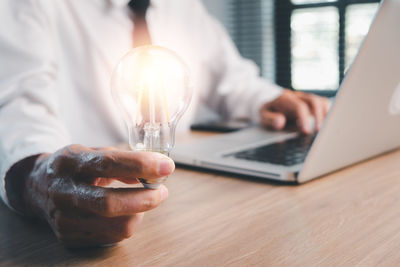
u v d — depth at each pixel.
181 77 0.39
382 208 0.44
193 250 0.35
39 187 0.40
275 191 0.52
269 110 1.01
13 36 0.78
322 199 0.48
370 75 0.47
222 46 1.40
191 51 1.37
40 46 0.79
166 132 0.37
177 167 0.66
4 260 0.35
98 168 0.33
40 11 0.86
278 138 0.80
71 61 1.10
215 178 0.59
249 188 0.53
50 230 0.41
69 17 1.09
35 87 0.72
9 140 0.53
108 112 1.14
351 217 0.41
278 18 2.10
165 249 0.36
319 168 0.54
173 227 0.41
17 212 0.47
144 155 0.32
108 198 0.32
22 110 0.63
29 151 0.47
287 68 2.12
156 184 0.34
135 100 0.37
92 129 1.14
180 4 1.33
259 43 2.17
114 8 1.14
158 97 0.37
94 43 1.11
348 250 0.34
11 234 0.40
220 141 0.78
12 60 0.76
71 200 0.34
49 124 0.62
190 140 0.87
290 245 0.35
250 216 0.43
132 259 0.34
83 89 1.12
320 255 0.33
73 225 0.35
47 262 0.34
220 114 1.37
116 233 0.35
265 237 0.37
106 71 1.14
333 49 1.94
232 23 2.22
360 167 0.61
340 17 1.89
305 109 0.93
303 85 2.07
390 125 0.61
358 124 0.53
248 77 1.31
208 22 1.42
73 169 0.35
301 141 0.76
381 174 0.57
